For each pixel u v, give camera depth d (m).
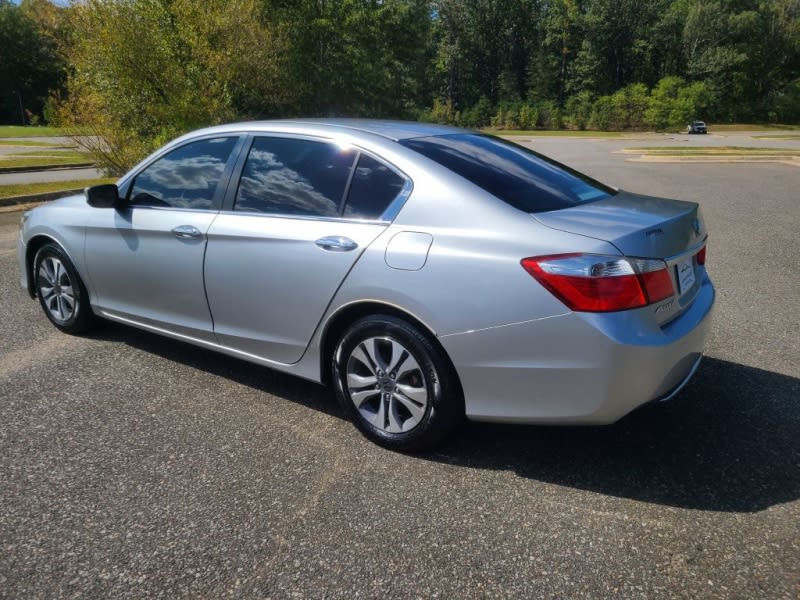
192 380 4.02
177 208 3.87
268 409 3.64
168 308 3.99
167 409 3.63
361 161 3.28
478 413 2.91
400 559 2.42
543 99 84.75
